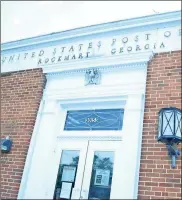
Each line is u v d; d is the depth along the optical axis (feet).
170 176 16.53
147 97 19.15
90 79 21.84
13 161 21.83
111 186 18.51
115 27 22.03
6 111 24.26
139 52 20.26
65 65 22.98
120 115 20.53
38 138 21.90
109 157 19.58
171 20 20.16
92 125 21.15
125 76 20.71
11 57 26.58
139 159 17.81
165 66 19.39
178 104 18.03
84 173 19.85
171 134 15.90
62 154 21.21
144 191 16.88
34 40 25.43
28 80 24.52
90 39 23.16
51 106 22.58
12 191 20.86
